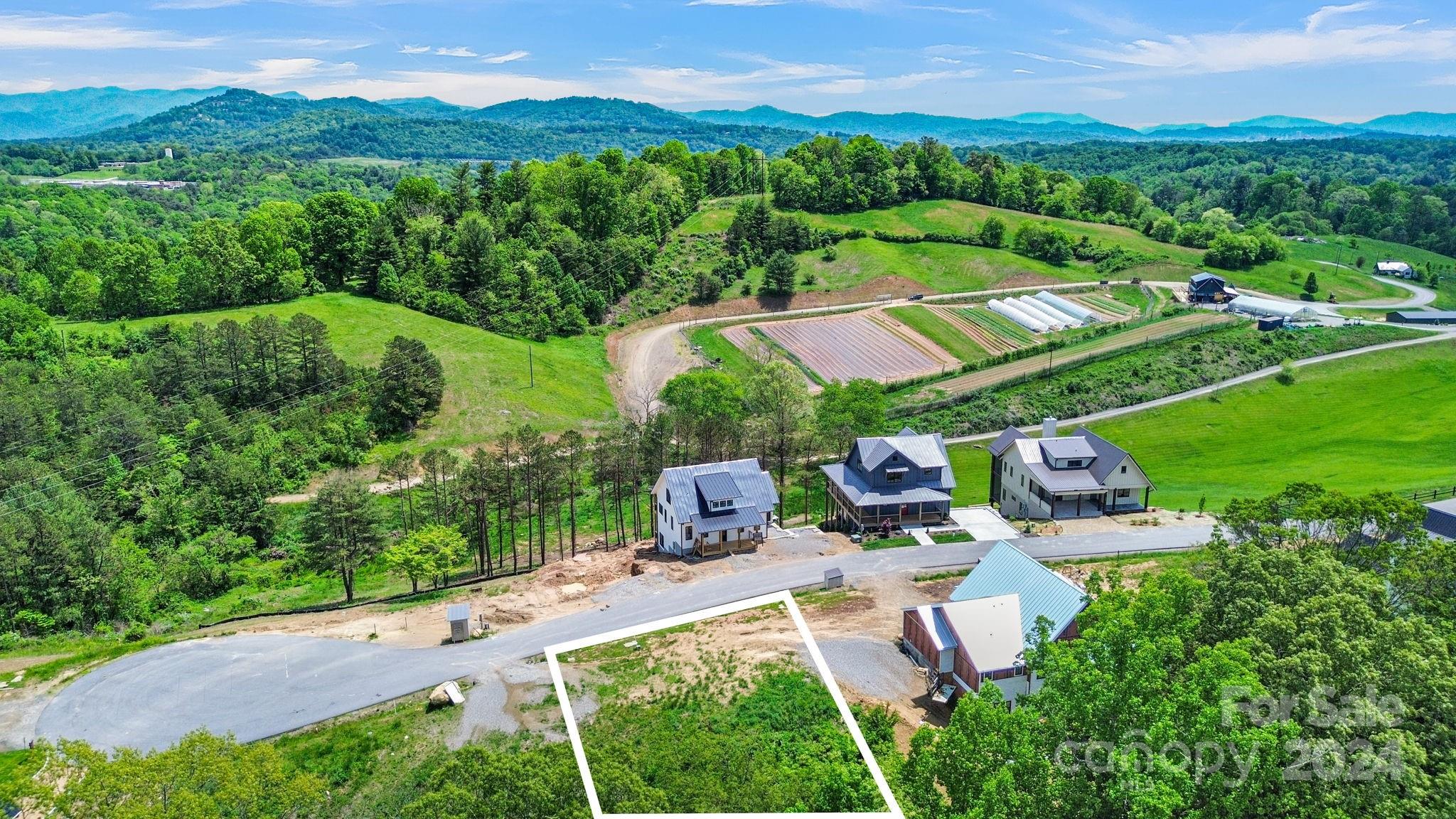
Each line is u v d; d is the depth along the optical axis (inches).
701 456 3528.5
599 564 2773.1
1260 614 1478.8
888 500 3002.0
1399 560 1745.8
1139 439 4266.7
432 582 2706.7
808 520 3253.0
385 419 4065.0
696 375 4215.1
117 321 4579.2
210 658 2110.0
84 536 2546.8
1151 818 1049.5
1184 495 3481.8
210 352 3922.2
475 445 4074.8
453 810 1152.8
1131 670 1238.3
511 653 2085.4
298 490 3582.7
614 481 3400.6
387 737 1768.0
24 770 1301.7
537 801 1185.4
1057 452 3233.3
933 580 2576.3
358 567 2940.5
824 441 3836.1
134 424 3334.2
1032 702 1280.8
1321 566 1528.1
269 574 2893.7
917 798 1206.9
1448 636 1408.7
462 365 4626.0
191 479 3265.3
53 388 3499.0
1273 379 4835.1
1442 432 4202.8
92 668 2076.8
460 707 1847.9
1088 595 1884.8
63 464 3102.9
